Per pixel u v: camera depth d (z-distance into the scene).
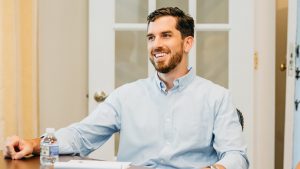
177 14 1.87
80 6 2.99
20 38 2.67
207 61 2.91
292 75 2.78
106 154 2.87
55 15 2.96
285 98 3.06
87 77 3.01
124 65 2.93
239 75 2.85
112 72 2.85
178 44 1.85
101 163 1.49
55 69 2.98
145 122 1.87
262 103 2.99
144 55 2.92
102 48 2.84
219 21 2.88
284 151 2.86
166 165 1.81
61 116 3.00
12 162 1.62
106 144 2.86
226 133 1.78
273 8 2.96
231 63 2.85
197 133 1.82
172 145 1.82
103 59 2.85
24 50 2.68
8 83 2.60
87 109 3.02
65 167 1.46
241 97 2.85
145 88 1.94
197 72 2.90
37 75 2.77
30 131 2.70
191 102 1.86
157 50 1.85
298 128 2.86
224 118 1.81
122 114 1.92
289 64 2.79
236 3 2.83
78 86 3.01
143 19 2.90
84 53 3.00
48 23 2.95
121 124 1.93
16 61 2.64
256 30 2.96
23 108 2.69
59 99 2.99
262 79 2.98
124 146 1.90
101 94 2.85
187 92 1.88
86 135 1.91
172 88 1.88
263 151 3.01
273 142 3.01
